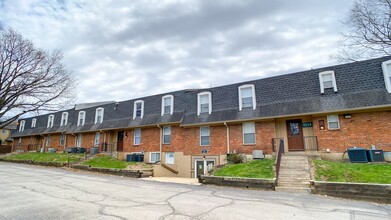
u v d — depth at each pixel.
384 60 13.30
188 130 19.11
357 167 10.82
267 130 15.79
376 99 12.45
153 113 21.62
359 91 13.38
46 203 6.77
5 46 25.33
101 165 17.66
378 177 9.12
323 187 8.80
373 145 12.60
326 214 6.16
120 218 5.39
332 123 13.94
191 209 6.36
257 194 8.80
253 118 15.77
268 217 5.76
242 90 17.64
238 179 10.45
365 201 7.83
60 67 28.16
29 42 26.36
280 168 11.72
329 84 14.58
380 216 6.06
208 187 10.59
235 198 8.01
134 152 21.77
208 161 17.64
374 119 12.85
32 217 5.38
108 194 8.34
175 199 7.68
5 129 45.94
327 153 13.66
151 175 16.62
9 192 8.32
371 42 21.53
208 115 18.09
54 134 31.34
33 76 26.50
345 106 13.09
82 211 5.95
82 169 17.41
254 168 12.34
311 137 14.56
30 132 34.50
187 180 14.66
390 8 20.34
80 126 27.56
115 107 25.28
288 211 6.37
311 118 14.97
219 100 18.38
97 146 24.92
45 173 14.51
